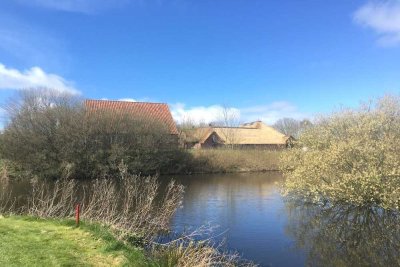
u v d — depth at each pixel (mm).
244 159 45406
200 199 23266
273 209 19734
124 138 35719
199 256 9844
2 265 6555
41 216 11625
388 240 13758
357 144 17016
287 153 25234
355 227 15375
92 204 13383
